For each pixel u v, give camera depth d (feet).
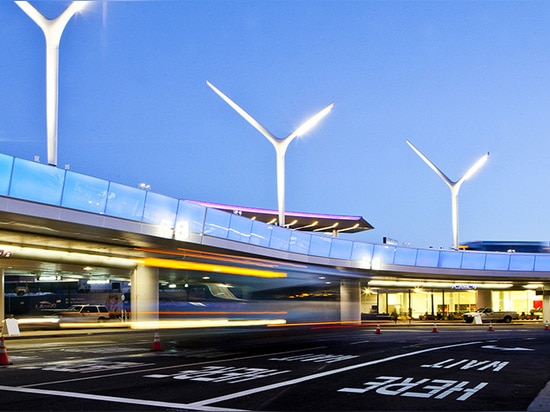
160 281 162.81
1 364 61.93
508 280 251.60
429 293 310.45
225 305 120.98
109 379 50.06
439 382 50.42
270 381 49.60
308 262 183.01
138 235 121.60
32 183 97.81
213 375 52.95
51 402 38.63
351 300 213.87
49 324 161.38
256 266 125.08
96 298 248.73
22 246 129.80
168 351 79.36
